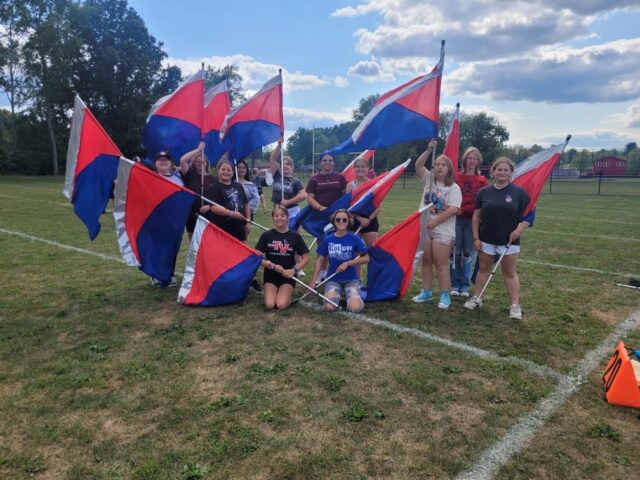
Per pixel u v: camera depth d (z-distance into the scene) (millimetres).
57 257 8477
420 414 3350
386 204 20734
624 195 27875
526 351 4457
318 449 2938
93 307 5691
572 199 24922
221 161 6398
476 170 6273
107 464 2793
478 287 5699
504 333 4930
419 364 4141
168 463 2787
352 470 2748
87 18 46062
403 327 5074
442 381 3836
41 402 3477
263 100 7113
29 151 51031
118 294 6242
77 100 5895
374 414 3320
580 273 7676
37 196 21812
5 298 6031
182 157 6379
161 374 3928
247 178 8312
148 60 50438
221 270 5758
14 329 4949
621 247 10125
